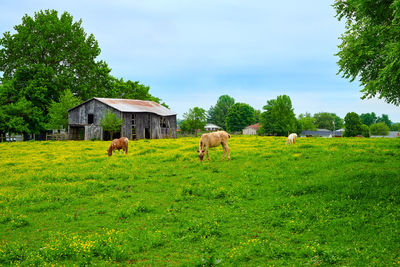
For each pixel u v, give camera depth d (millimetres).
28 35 57656
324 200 11031
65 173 18234
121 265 7258
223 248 8023
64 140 52031
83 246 7953
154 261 7422
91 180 16406
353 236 8094
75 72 64312
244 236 8742
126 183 15789
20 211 11688
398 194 10375
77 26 67312
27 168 20906
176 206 11867
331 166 15633
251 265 6969
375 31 11062
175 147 31250
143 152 27312
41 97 55375
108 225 10109
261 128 95562
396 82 10609
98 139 49375
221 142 20609
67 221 10648
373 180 12156
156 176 17109
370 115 193250
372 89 11430
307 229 8938
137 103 58406
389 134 121000
